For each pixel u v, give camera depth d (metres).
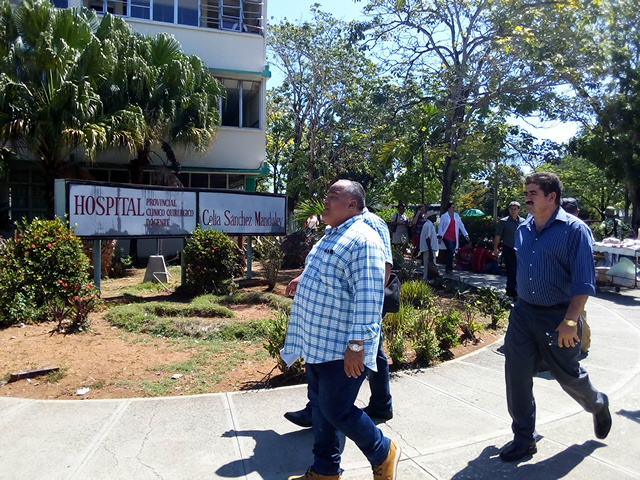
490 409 4.38
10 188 15.43
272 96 24.69
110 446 3.62
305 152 23.77
